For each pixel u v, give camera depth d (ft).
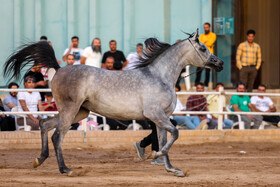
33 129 47.21
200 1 69.21
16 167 33.65
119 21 67.10
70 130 46.88
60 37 66.03
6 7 64.80
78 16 66.28
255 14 73.82
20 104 46.55
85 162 37.06
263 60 74.84
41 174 30.68
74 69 30.81
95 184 27.43
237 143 50.75
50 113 45.70
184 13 68.74
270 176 30.99
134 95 30.35
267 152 45.01
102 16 66.85
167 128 30.22
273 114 51.01
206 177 30.37
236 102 53.42
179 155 42.06
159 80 31.01
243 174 31.73
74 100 30.25
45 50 32.40
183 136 49.14
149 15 67.92
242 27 73.15
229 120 52.80
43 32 65.67
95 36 66.54
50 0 65.82
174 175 31.04
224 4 70.64
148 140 36.78
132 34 67.51
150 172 32.17
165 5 68.08
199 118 51.47
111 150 45.73
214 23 70.08
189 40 32.04
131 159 39.24
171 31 68.44
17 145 45.57
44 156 31.81
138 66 31.86
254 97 55.31
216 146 48.52
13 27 65.00
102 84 30.40
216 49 70.54
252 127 53.78
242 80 63.26
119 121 49.83
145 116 30.27
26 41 61.57
